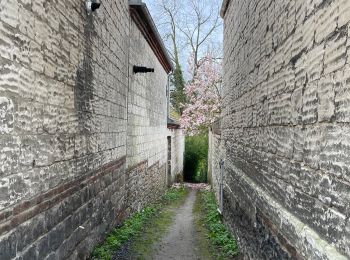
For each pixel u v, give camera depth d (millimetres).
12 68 2617
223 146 9266
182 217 10055
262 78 4426
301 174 2902
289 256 3096
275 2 3812
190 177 24578
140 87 9430
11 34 2594
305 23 2863
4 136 2510
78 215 4316
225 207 8203
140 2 7605
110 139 5988
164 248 6625
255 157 4832
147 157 10820
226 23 8789
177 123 18516
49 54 3314
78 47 4168
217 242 6953
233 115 7211
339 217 2186
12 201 2637
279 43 3629
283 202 3412
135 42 8625
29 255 2947
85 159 4555
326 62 2441
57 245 3609
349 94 2107
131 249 6250
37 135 3076
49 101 3332
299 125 2973
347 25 2156
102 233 5613
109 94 5836
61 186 3689
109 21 5707
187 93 20719
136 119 8898
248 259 5152
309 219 2703
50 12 3318
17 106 2703
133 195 8602
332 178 2307
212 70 20047
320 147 2516
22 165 2793
